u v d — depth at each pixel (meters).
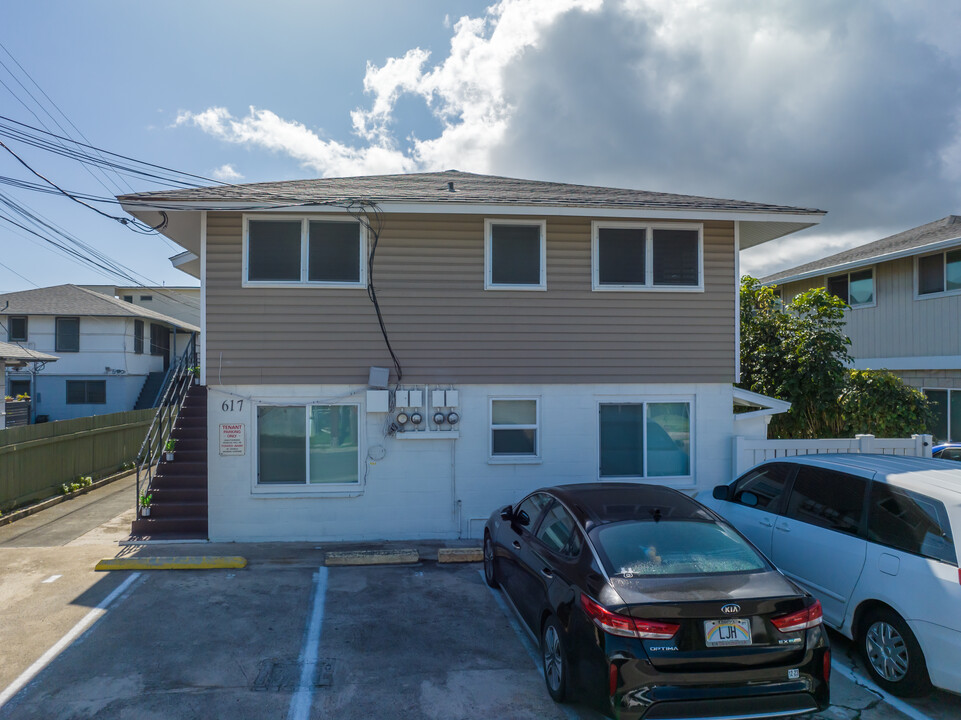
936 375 16.20
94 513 11.86
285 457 9.62
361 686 5.16
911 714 4.86
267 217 9.53
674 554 4.82
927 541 5.04
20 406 22.05
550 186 12.44
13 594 7.21
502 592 7.44
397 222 9.70
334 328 9.60
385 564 8.50
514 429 10.01
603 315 10.08
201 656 5.67
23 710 4.71
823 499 6.25
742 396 10.41
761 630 4.21
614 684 4.11
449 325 9.79
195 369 14.38
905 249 16.41
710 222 10.32
